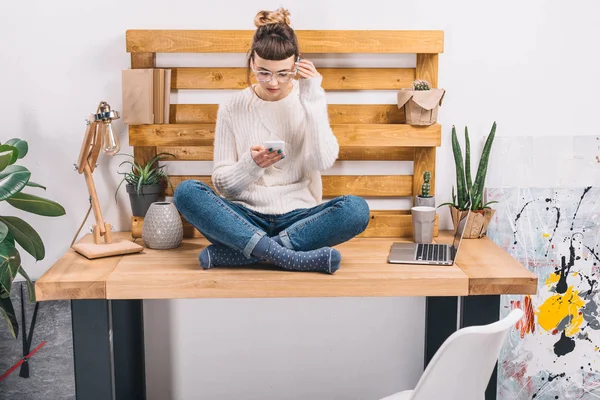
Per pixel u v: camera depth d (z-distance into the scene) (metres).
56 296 2.07
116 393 2.63
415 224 2.45
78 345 2.15
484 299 2.16
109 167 2.59
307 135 2.28
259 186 2.31
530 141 2.59
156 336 2.71
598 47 2.55
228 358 2.74
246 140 2.32
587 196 2.62
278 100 2.31
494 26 2.54
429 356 2.69
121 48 2.51
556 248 2.64
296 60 2.24
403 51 2.46
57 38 2.50
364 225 2.20
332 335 2.74
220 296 2.09
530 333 2.69
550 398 2.72
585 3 2.52
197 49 2.44
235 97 2.33
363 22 2.52
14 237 2.34
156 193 2.50
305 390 2.78
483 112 2.59
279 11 2.22
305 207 2.34
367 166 2.62
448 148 2.61
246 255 2.14
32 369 2.61
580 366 2.71
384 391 2.79
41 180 2.58
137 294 2.09
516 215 2.63
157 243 2.38
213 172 2.31
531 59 2.56
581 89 2.58
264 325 2.73
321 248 2.13
